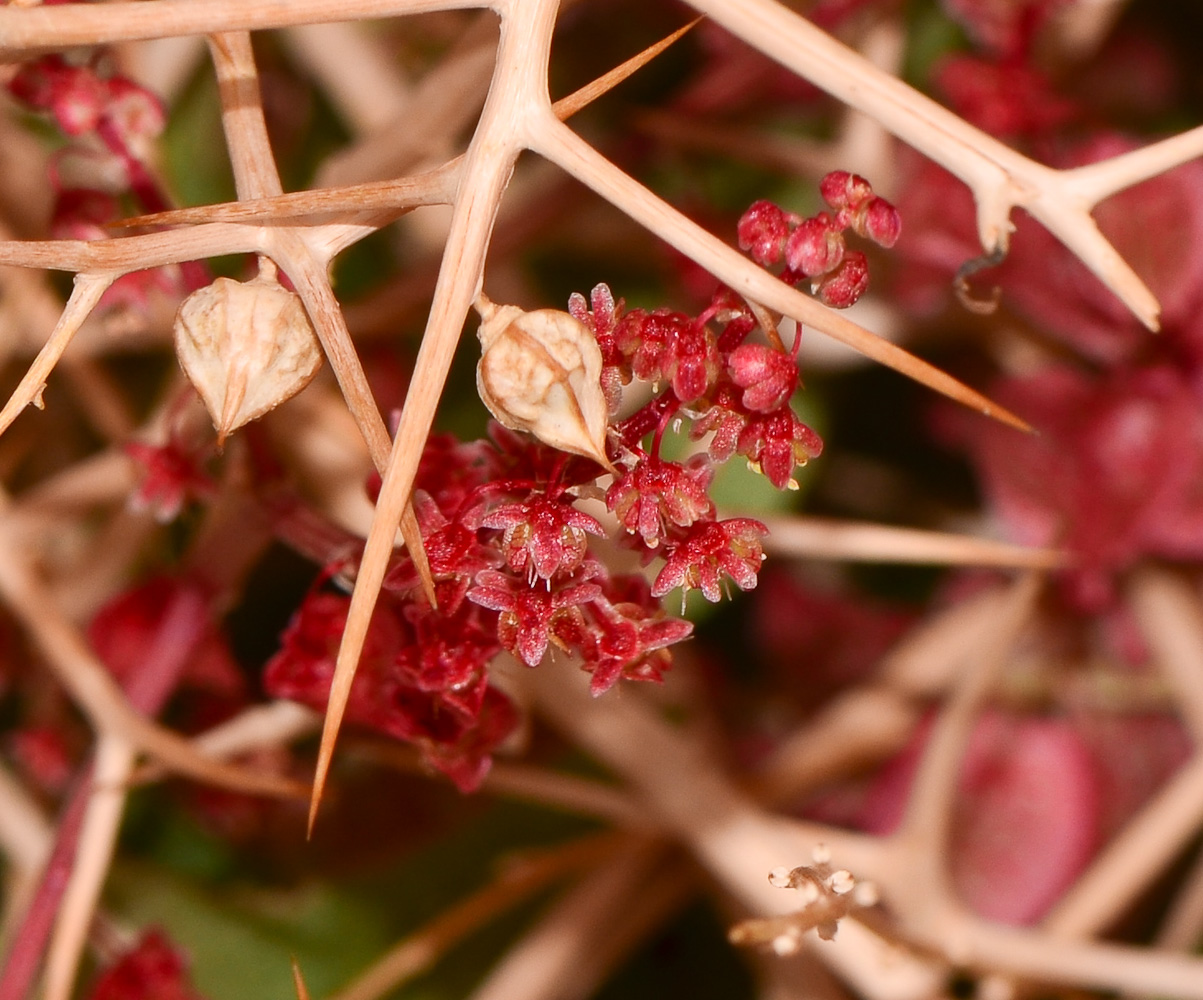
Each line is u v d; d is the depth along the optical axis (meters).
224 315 0.24
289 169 0.40
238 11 0.24
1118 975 0.32
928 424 0.41
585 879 0.36
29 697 0.37
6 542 0.29
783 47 0.24
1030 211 0.24
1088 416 0.37
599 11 0.41
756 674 0.43
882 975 0.32
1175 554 0.37
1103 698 0.40
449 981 0.38
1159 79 0.41
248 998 0.37
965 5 0.35
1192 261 0.36
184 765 0.29
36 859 0.35
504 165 0.24
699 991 0.39
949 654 0.39
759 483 0.35
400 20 0.40
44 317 0.35
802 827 0.33
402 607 0.26
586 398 0.23
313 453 0.33
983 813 0.39
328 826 0.38
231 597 0.30
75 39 0.24
